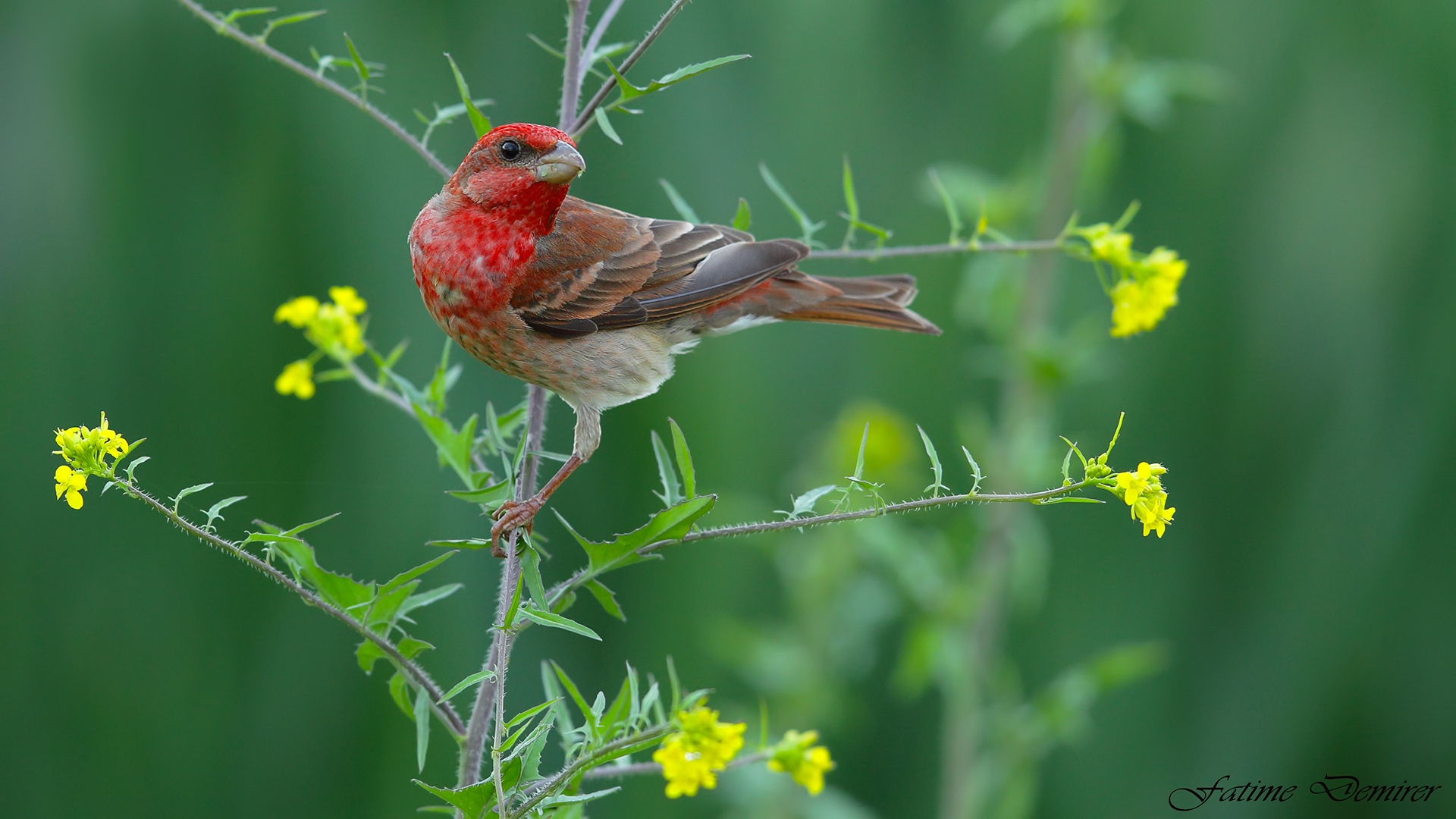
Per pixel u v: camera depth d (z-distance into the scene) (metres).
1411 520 10.90
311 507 9.45
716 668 10.77
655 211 10.42
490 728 5.31
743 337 11.05
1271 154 11.38
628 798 10.77
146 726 9.52
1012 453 10.02
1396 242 11.05
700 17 10.72
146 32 9.51
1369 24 11.15
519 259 6.50
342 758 9.76
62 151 9.59
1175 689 11.33
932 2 11.77
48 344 9.45
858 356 11.62
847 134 11.38
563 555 10.57
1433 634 10.89
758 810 9.82
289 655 9.74
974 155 11.64
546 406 6.32
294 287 9.49
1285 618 11.12
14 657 9.34
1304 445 11.30
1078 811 11.37
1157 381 11.57
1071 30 9.81
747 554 11.11
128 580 9.55
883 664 12.17
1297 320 11.33
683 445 4.86
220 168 9.58
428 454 9.54
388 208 9.55
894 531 9.88
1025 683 11.58
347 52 9.46
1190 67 10.05
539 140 6.23
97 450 4.65
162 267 9.58
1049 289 10.09
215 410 9.48
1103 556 11.52
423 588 9.42
